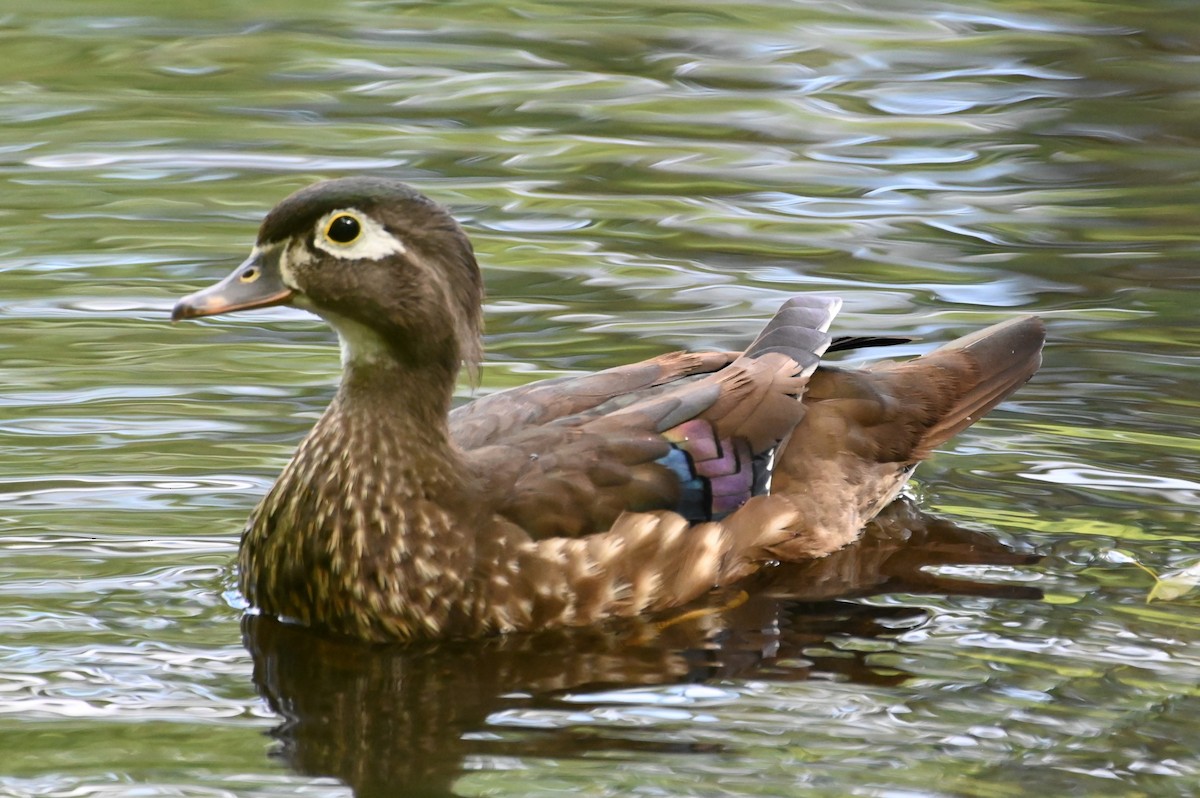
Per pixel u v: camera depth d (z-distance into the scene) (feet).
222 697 31.42
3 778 27.99
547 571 35.01
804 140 68.95
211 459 41.98
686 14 83.82
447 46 79.10
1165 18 82.99
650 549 36.04
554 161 66.03
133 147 66.39
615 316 52.06
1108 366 48.98
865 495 40.14
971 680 32.17
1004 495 41.42
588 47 79.36
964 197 63.36
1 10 81.46
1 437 42.65
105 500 39.58
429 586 34.53
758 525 37.86
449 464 35.12
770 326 41.47
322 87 73.87
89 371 47.24
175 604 35.17
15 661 32.27
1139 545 38.58
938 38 81.00
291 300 34.94
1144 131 70.18
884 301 54.03
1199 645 33.58
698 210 61.52
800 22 83.20
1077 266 57.16
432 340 34.91
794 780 28.25
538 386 39.29
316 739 29.78
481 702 31.45
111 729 29.89
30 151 65.67
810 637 34.53
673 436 37.45
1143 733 29.91
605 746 29.55
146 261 55.72
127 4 83.15
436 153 66.44
